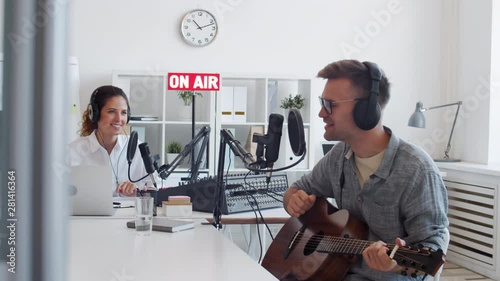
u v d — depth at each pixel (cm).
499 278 402
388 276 167
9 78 19
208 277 134
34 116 20
